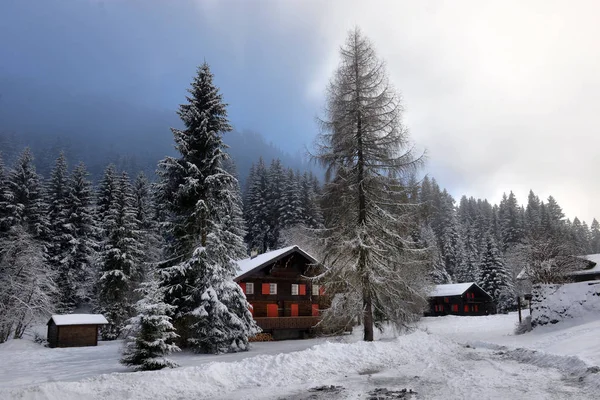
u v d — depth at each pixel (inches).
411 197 887.7
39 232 1881.2
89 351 1230.9
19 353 1197.7
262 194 2763.3
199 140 1154.0
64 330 1380.4
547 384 450.9
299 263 1553.9
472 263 3321.9
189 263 1037.8
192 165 1083.3
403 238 888.9
